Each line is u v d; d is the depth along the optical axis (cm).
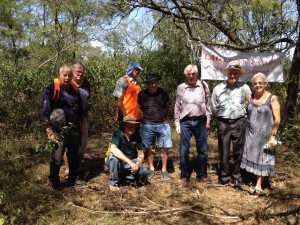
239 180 464
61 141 405
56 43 930
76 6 786
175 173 526
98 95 823
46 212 397
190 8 712
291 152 555
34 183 472
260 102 432
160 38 898
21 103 775
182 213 395
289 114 638
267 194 444
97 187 466
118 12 674
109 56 913
